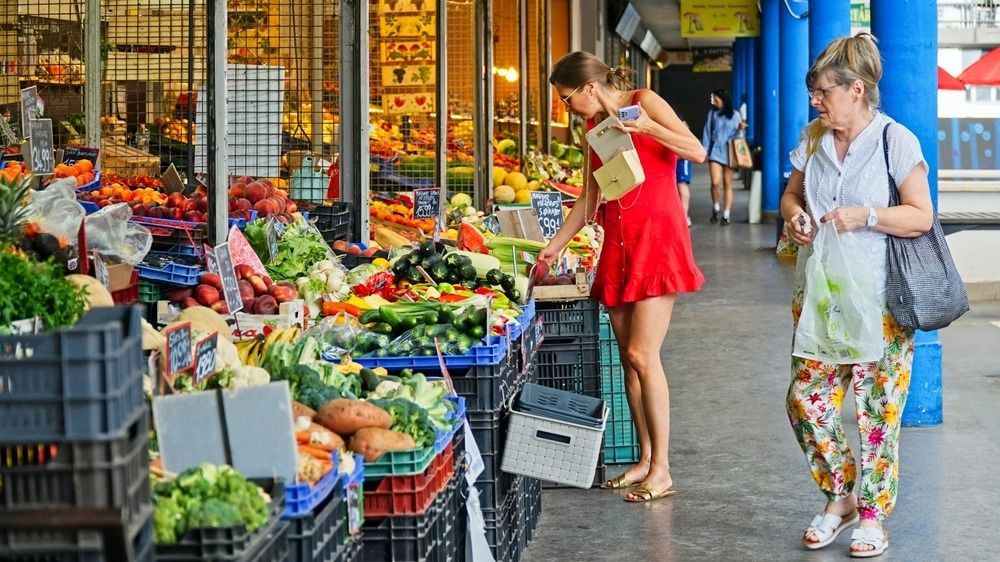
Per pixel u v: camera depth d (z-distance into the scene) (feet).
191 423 11.22
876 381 18.75
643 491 22.61
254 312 19.75
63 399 8.16
